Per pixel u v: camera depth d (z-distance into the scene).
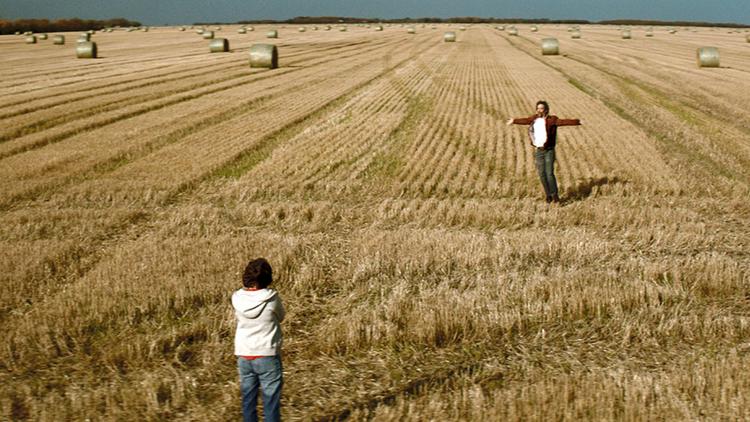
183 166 16.59
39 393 6.75
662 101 27.28
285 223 12.67
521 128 21.58
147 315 8.50
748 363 6.87
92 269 10.15
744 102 26.86
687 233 11.57
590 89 31.00
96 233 12.02
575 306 8.48
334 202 13.94
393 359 7.44
